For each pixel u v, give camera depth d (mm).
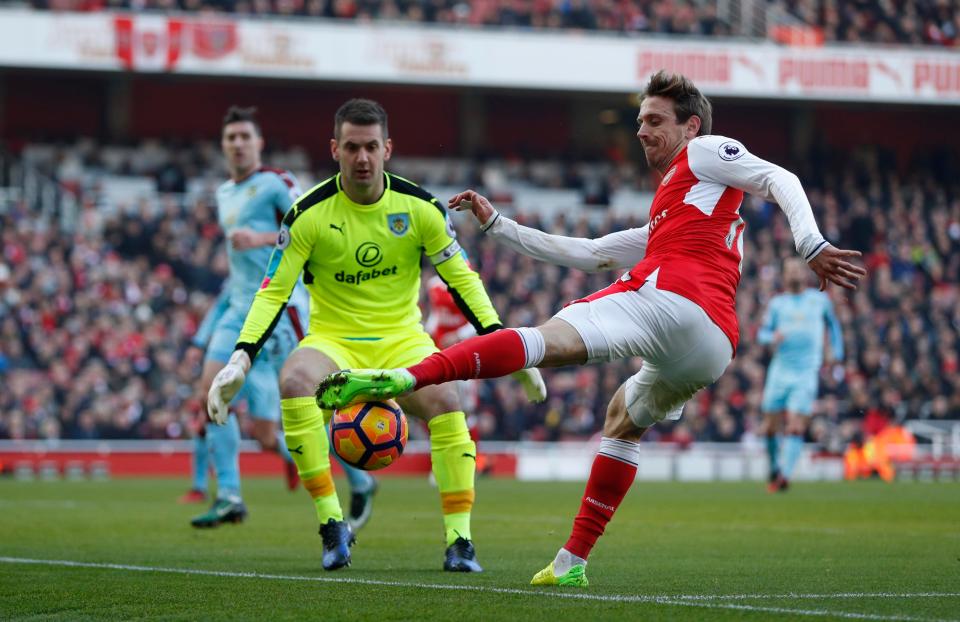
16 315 31812
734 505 17516
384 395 6418
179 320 32750
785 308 22203
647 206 44625
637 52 41312
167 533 12031
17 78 43406
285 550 10219
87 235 35812
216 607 6562
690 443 31938
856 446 32188
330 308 8797
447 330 19266
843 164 45844
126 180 40781
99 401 29672
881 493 21406
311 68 39219
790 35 43250
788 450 22125
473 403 20312
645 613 6160
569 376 32938
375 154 8414
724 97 42375
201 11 39844
